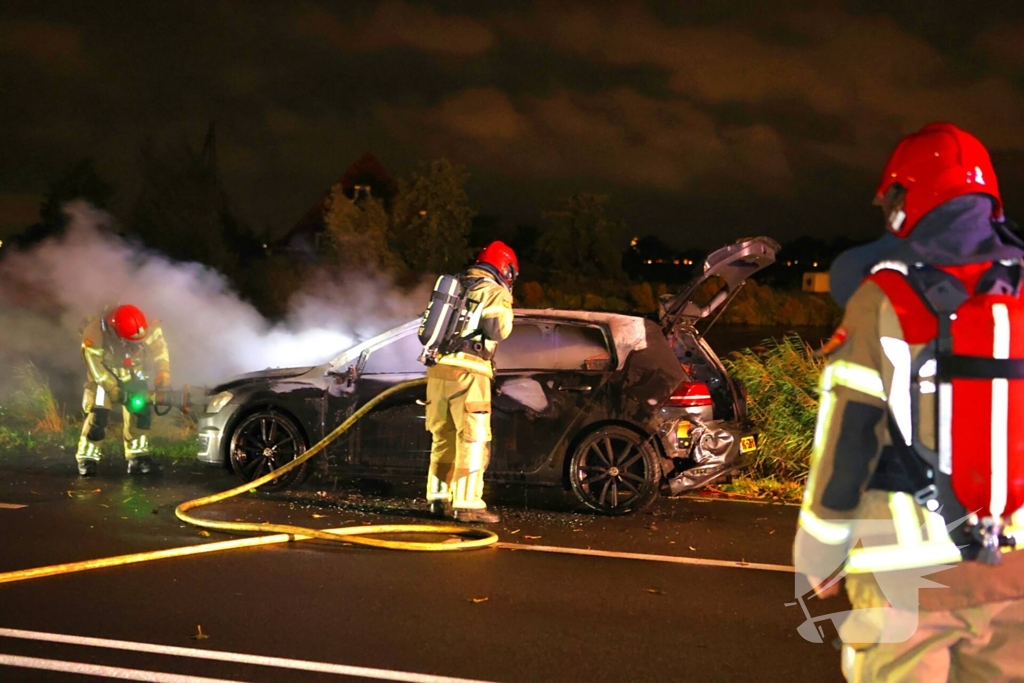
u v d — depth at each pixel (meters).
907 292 2.21
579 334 7.88
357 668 4.43
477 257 7.37
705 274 7.49
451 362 7.19
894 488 2.25
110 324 8.52
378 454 8.06
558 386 7.73
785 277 66.00
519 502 8.15
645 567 6.23
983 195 2.26
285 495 8.23
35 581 5.65
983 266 2.23
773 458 9.44
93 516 7.29
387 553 6.43
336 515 7.57
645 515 7.80
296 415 8.22
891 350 2.20
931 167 2.29
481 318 7.15
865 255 2.40
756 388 10.09
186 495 8.13
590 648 4.75
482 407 7.23
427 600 5.45
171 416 11.38
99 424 8.71
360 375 8.16
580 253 54.88
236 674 4.33
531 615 5.23
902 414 2.21
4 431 10.98
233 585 5.64
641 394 7.64
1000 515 2.15
